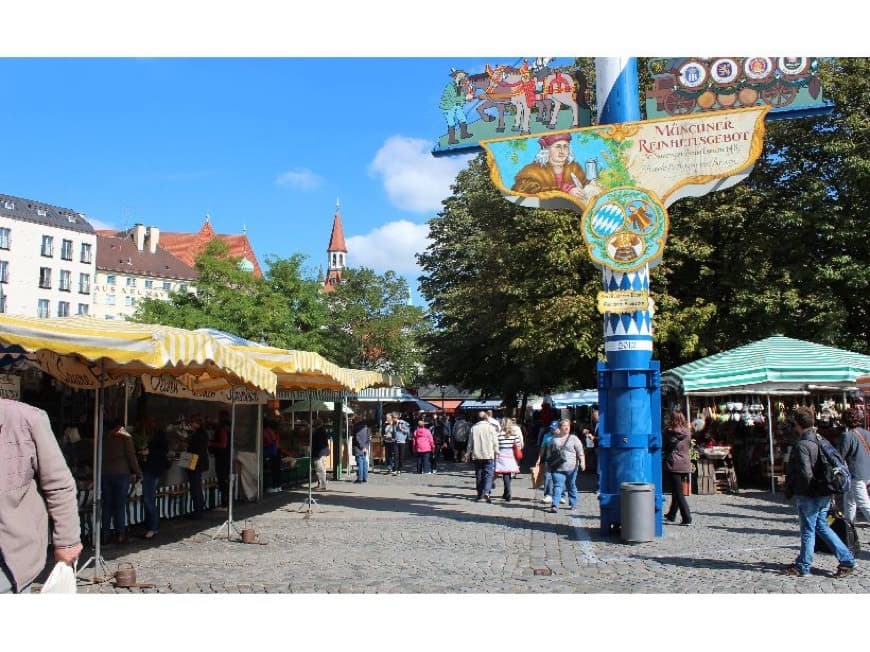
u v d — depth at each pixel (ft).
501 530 40.09
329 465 79.46
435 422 121.60
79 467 36.78
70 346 24.07
